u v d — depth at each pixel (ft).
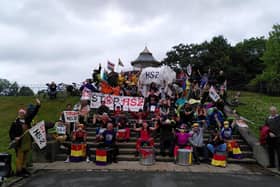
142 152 36.04
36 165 35.37
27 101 78.74
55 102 74.38
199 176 30.73
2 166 27.32
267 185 27.66
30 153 34.47
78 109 48.83
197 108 48.49
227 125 39.73
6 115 65.82
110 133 37.22
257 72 206.59
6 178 28.04
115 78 67.00
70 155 37.63
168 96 60.13
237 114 53.62
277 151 33.96
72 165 35.45
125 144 41.39
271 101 73.26
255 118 55.01
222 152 35.94
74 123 43.01
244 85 184.44
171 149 38.65
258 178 30.37
